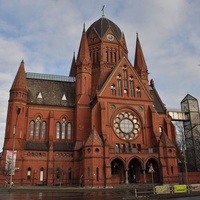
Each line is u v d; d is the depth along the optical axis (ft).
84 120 204.54
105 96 195.52
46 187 158.40
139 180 181.06
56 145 198.39
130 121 198.39
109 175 159.94
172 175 172.24
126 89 205.57
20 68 208.64
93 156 163.02
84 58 223.30
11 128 187.42
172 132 221.05
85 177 161.27
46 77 246.27
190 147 288.10
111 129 189.26
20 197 93.91
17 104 195.21
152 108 201.87
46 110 210.38
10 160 173.99
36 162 185.68
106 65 242.99
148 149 183.62
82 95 211.61
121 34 264.31
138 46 251.19
